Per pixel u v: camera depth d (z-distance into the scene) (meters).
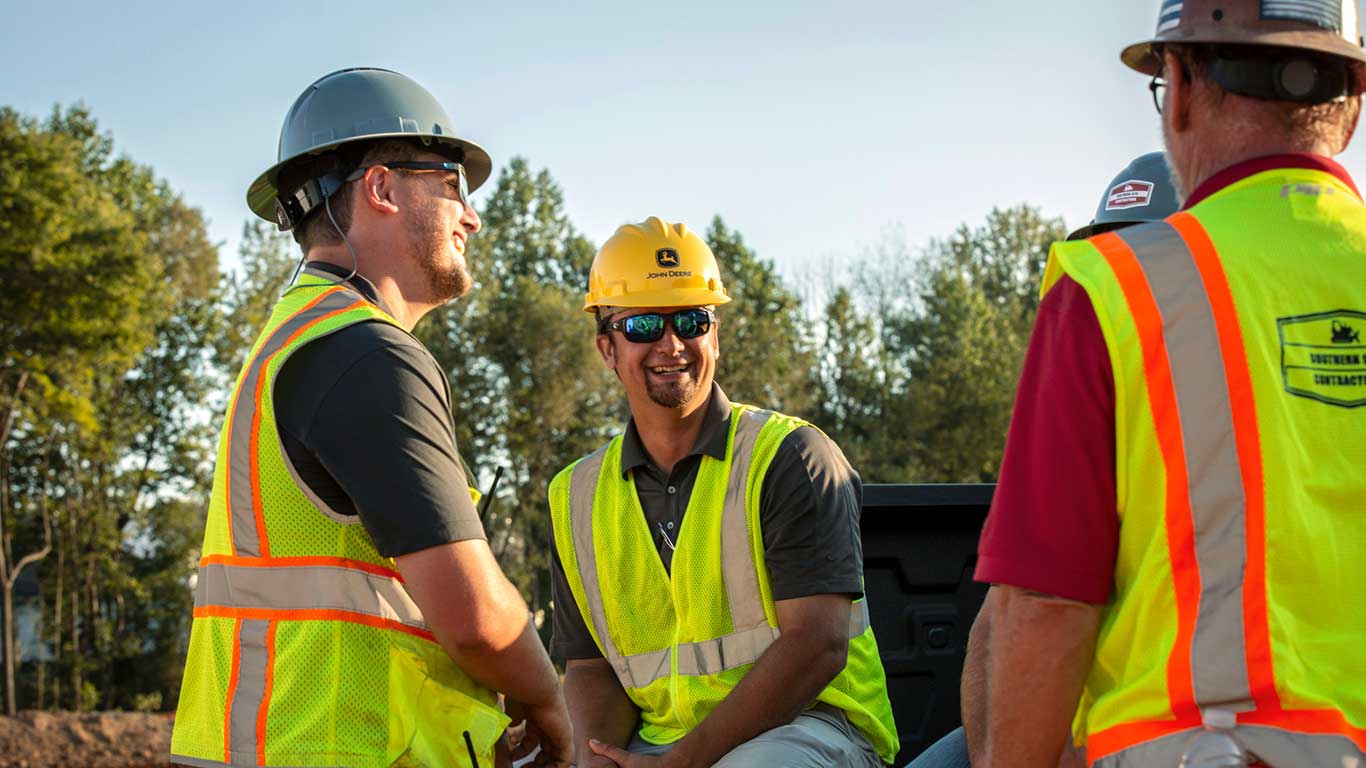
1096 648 1.75
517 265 74.44
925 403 58.66
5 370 35.94
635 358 3.36
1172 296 1.68
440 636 2.20
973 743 2.22
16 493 48.41
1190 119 1.85
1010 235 81.94
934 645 3.66
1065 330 1.73
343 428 2.15
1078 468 1.70
